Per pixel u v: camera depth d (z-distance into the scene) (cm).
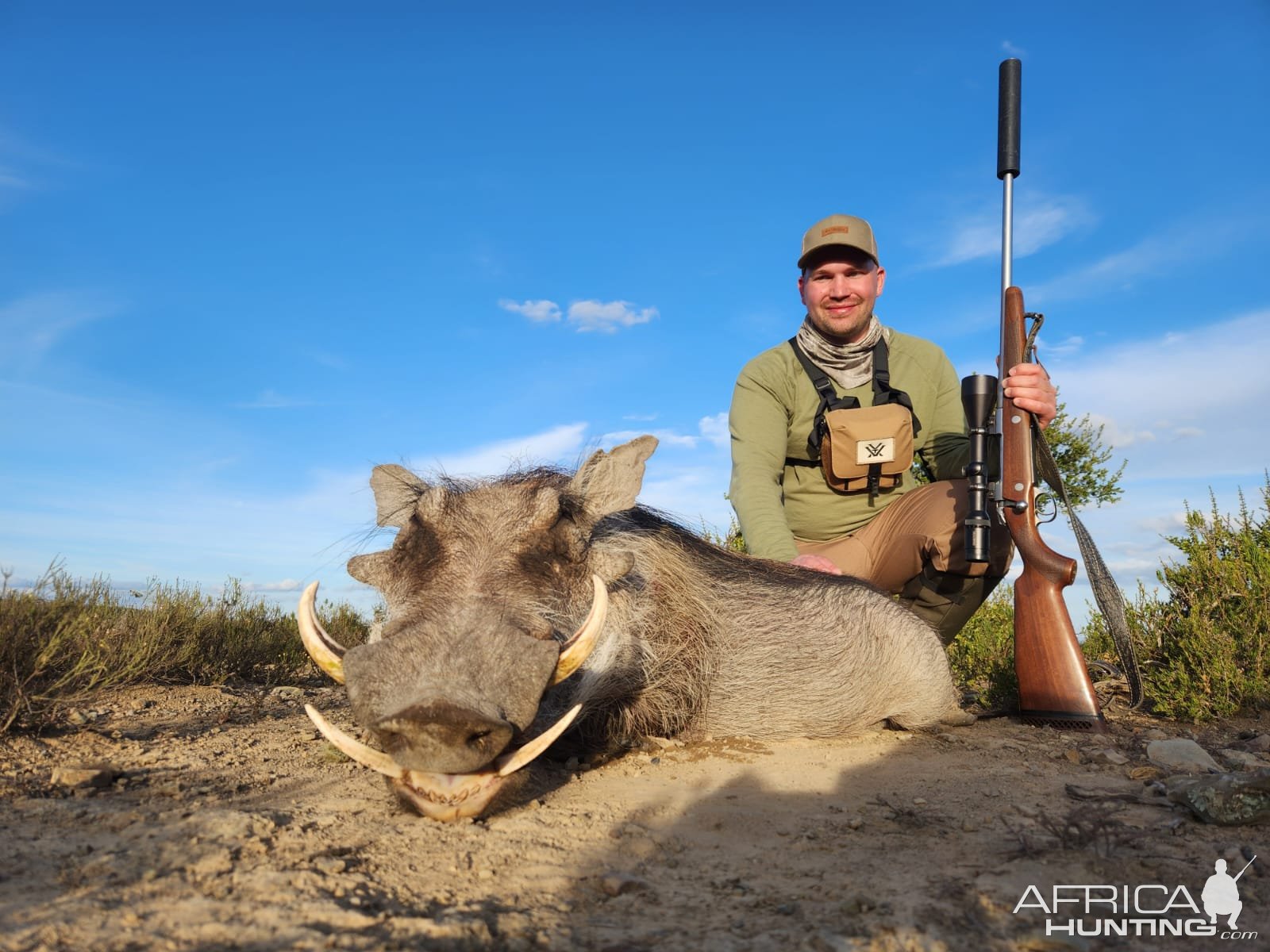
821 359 196
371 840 90
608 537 141
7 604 141
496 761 97
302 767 126
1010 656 217
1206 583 215
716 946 69
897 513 189
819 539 202
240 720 168
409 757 88
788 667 153
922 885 82
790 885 84
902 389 198
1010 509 167
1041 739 155
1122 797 113
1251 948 72
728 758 138
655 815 106
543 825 100
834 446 188
